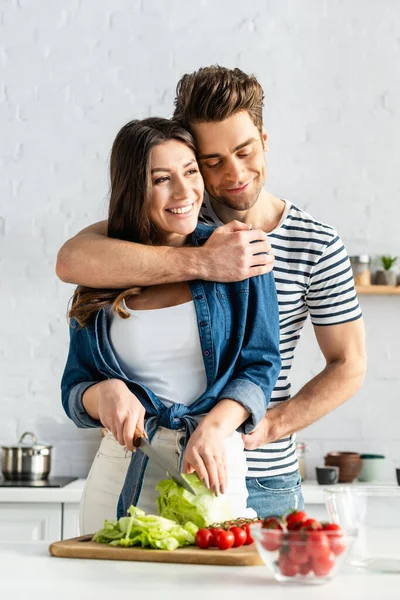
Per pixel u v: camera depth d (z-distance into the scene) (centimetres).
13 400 436
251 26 442
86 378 204
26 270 440
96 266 204
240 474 192
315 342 433
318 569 138
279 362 200
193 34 442
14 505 378
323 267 242
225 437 183
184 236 217
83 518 207
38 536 377
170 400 195
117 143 206
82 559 162
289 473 239
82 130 443
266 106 440
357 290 420
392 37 443
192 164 203
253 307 200
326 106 441
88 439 434
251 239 202
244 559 155
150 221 208
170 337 196
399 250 437
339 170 439
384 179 439
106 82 443
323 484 392
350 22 443
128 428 185
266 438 226
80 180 443
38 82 445
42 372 437
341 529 143
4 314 439
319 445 429
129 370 199
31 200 442
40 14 446
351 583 142
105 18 445
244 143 225
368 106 441
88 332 202
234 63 441
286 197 438
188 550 161
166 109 441
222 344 196
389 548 152
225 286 200
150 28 443
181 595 131
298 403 236
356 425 429
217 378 195
